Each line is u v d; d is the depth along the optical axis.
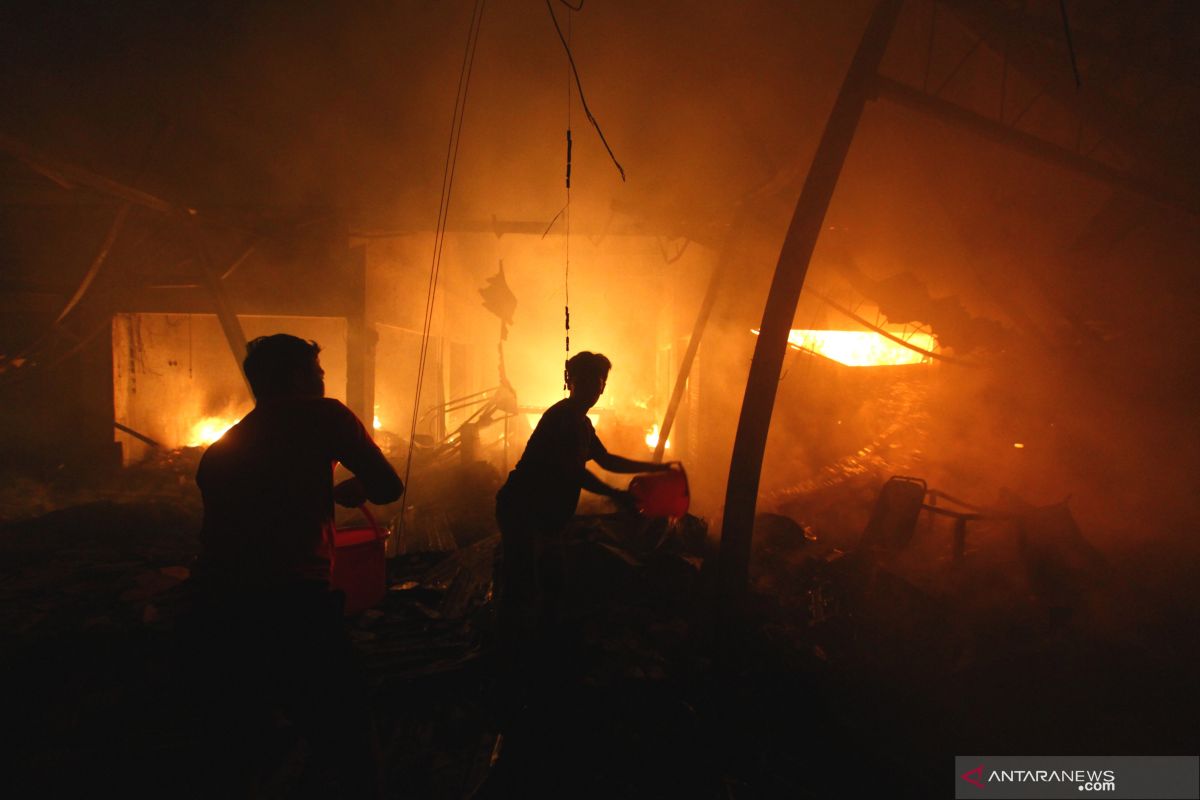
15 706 2.74
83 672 2.97
